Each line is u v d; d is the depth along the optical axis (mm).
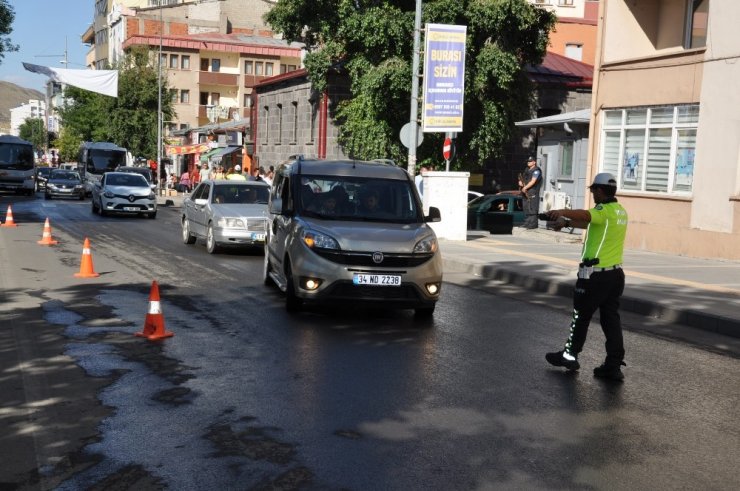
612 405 6516
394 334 9188
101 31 99938
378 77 28141
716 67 17672
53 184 45062
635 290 12539
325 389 6730
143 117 59844
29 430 5527
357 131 31156
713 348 9148
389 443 5375
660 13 21219
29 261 15273
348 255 9688
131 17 80938
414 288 9797
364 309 10883
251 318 9930
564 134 24172
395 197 11117
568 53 50969
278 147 42656
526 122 25062
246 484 4605
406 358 7969
